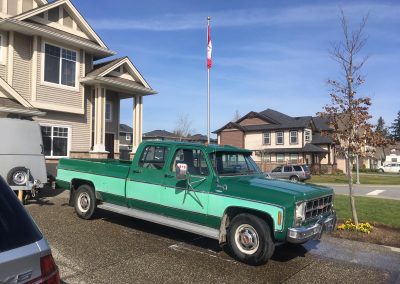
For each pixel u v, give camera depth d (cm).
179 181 717
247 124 5312
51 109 1773
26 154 1144
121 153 2444
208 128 1647
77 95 1900
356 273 611
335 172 4872
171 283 530
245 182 660
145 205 772
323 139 5062
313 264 646
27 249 254
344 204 1366
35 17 1712
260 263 612
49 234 749
